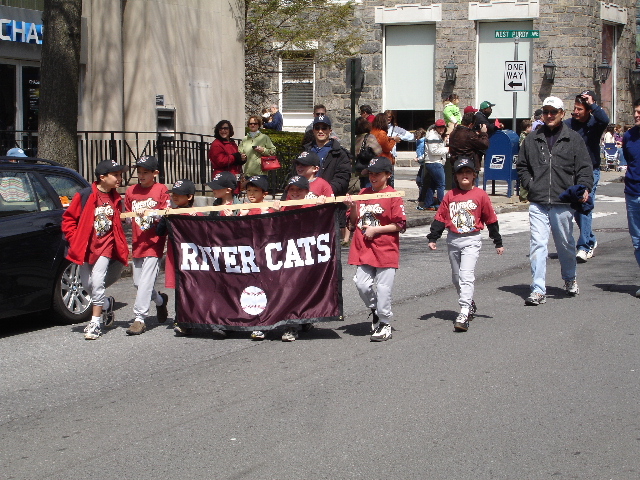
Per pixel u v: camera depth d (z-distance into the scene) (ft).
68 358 25.71
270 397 21.42
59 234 29.78
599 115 37.19
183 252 27.84
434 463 17.03
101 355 25.96
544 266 31.53
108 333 28.86
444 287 35.37
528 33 66.28
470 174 27.99
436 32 100.68
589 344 25.80
